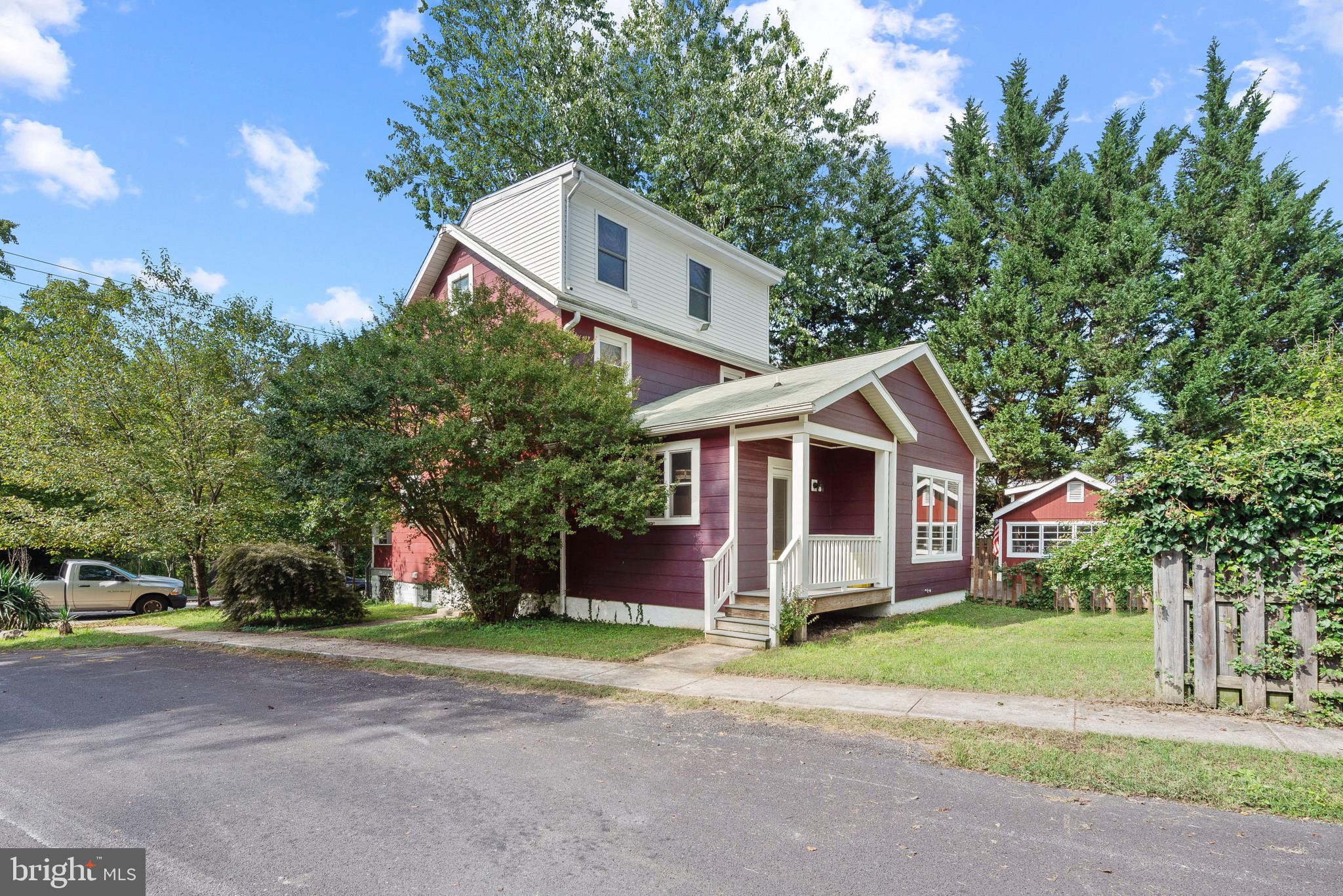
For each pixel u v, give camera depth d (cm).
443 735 604
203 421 1772
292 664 988
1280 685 576
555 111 2575
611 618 1285
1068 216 2756
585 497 1094
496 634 1155
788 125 2625
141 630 1435
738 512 1136
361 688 810
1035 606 1480
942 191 3133
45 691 820
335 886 337
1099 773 462
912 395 1442
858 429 1227
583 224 1546
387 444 1041
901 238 2933
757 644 1004
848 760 516
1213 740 518
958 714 614
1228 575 597
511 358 1109
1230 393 2358
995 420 2602
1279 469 566
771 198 2558
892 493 1329
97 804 447
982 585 1622
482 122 2628
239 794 462
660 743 570
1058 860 356
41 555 2634
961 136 3059
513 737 594
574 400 1099
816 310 2930
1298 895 320
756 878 341
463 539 1274
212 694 788
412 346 1120
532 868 354
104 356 1769
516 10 2658
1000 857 360
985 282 2884
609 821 412
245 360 1894
